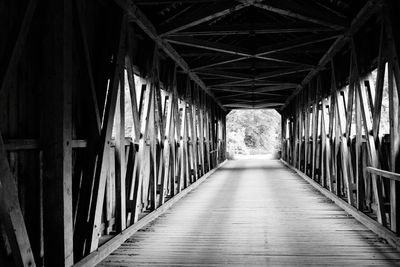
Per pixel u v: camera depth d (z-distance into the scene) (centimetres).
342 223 496
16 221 232
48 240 279
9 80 235
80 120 342
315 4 532
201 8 495
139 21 452
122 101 419
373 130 427
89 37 363
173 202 657
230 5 460
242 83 1073
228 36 766
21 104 260
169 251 380
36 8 275
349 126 537
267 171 1306
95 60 378
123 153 426
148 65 534
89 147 345
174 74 709
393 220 388
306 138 995
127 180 482
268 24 527
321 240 414
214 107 1434
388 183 458
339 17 495
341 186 634
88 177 342
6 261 249
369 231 451
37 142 272
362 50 493
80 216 334
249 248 388
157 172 598
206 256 364
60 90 277
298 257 358
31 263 246
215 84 1087
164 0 425
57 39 278
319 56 745
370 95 480
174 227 482
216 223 504
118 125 416
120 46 394
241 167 1509
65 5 280
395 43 361
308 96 961
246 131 3819
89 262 319
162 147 604
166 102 689
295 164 1284
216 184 948
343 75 613
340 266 331
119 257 362
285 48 621
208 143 1196
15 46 237
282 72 856
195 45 612
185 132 817
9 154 249
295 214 557
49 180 278
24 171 267
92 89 339
